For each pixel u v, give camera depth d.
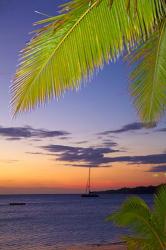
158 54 4.96
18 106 3.83
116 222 9.29
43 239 45.47
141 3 3.53
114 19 3.67
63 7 3.41
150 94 5.44
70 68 3.83
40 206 153.00
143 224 9.25
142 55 5.02
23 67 3.70
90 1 3.40
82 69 3.81
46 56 3.72
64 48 3.75
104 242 40.19
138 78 5.28
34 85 3.81
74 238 45.59
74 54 3.80
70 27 3.65
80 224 66.00
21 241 43.91
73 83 3.85
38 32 3.51
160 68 5.10
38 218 83.19
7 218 84.06
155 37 4.83
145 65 5.14
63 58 3.80
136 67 5.16
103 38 3.73
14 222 73.12
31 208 135.12
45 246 39.16
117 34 3.70
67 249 35.25
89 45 3.76
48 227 61.41
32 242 42.75
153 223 9.24
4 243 42.50
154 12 3.56
